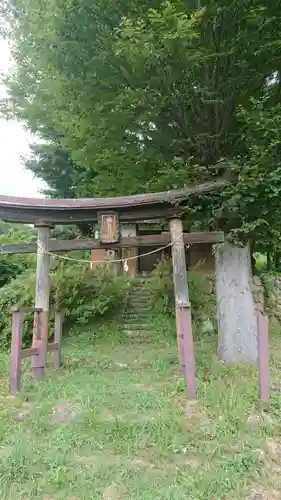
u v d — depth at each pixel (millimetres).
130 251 14969
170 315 9398
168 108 5930
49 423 4227
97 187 7801
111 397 4848
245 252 6957
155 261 15664
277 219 6168
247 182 5359
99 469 3342
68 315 9211
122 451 3652
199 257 13516
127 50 4617
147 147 6551
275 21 5113
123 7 4953
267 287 10555
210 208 6016
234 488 3127
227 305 6824
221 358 6742
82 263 10953
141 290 11203
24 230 12555
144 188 6938
